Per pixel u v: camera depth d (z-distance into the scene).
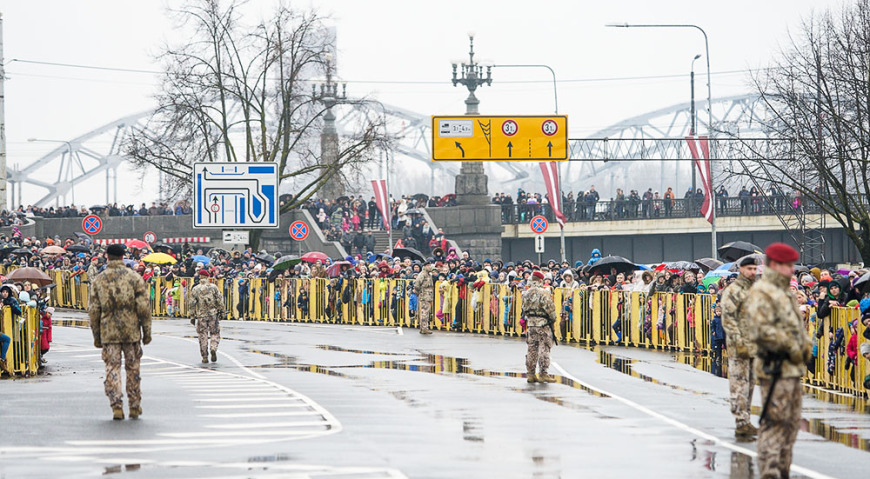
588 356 74.12
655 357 73.31
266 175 123.81
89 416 45.09
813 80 115.81
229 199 123.81
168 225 191.75
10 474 31.62
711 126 144.12
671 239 189.75
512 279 93.69
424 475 31.52
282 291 117.12
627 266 93.81
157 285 127.12
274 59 162.62
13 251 140.50
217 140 163.75
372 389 55.16
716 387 55.75
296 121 168.25
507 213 193.25
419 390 54.66
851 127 114.25
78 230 195.38
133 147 160.88
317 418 44.12
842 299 65.06
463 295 98.88
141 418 44.31
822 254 146.88
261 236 183.62
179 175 162.75
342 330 101.69
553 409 46.94
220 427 41.62
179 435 39.50
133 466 32.94
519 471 32.12
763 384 30.44
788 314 29.98
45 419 44.12
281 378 61.44
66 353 82.31
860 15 114.06
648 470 32.31
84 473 31.78
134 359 44.31
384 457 34.59
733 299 39.22
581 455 35.03
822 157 112.75
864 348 49.62
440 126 111.69
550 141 111.88
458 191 189.62
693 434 39.62
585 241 192.75
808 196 116.12
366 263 122.00
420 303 95.69
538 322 58.47
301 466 32.94
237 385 57.53
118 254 44.41
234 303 122.50
